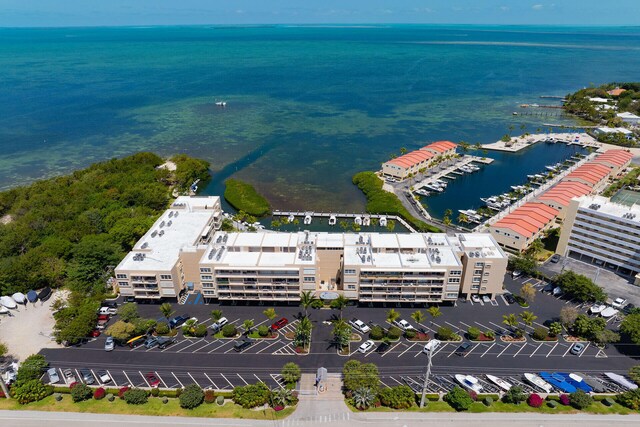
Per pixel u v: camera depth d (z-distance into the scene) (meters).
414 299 154.88
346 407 116.25
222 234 172.12
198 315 153.75
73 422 112.62
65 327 141.12
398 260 155.75
